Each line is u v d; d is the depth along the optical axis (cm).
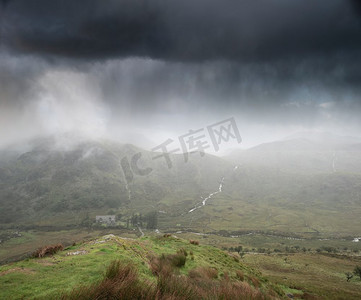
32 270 898
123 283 626
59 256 1158
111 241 1605
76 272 907
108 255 1218
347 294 4044
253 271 2588
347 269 8400
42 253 1159
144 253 1662
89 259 1108
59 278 830
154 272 1210
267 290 2055
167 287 732
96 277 867
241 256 10275
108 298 598
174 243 2733
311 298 2920
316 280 6259
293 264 8750
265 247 18012
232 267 2373
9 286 729
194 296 752
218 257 2573
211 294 830
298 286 3978
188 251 2402
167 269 1288
